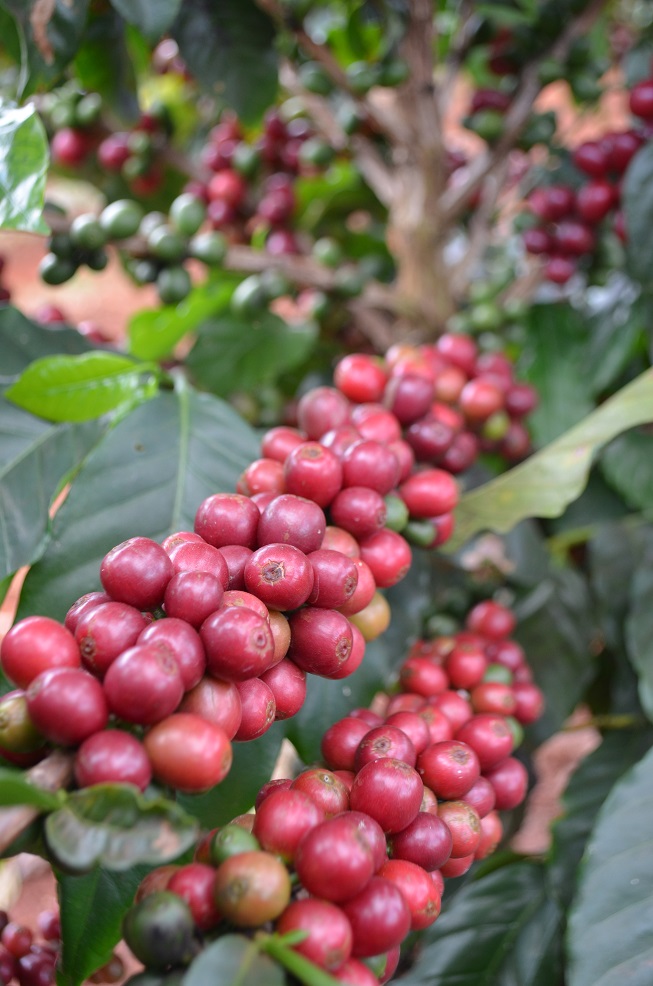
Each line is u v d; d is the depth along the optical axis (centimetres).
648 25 57
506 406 39
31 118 26
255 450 32
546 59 44
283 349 49
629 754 44
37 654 19
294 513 23
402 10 42
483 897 40
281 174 54
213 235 41
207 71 41
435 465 33
